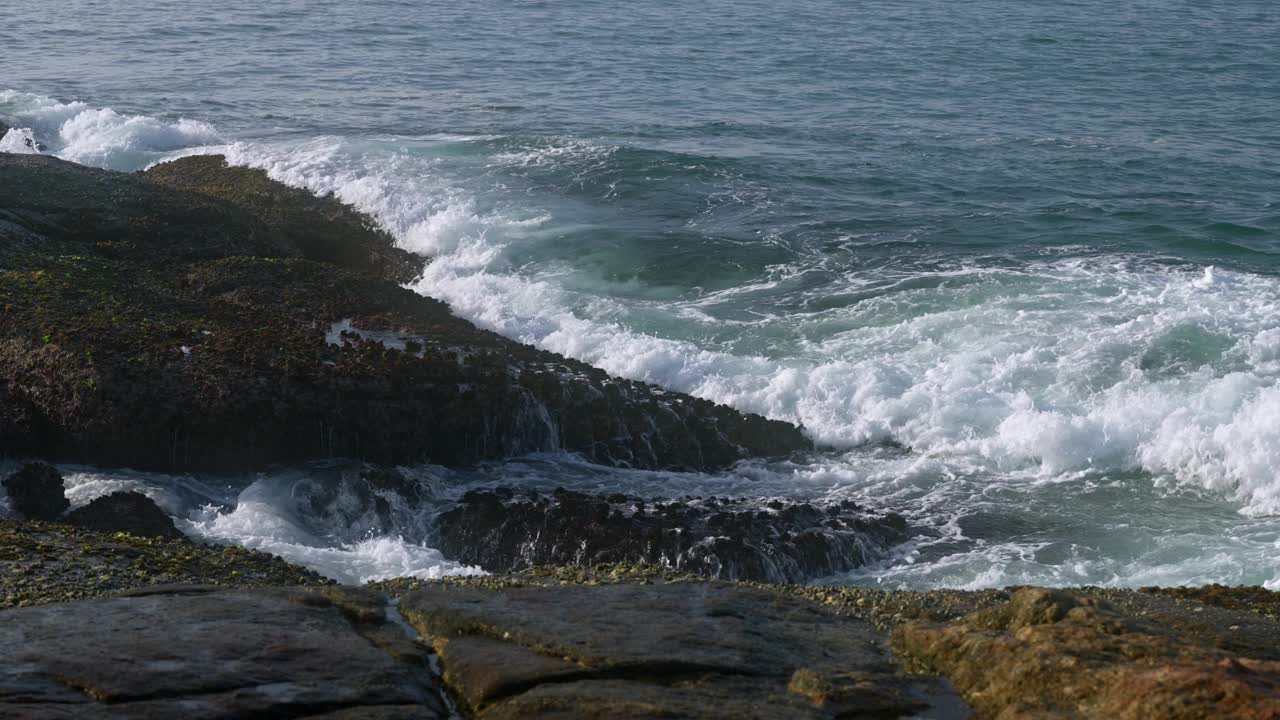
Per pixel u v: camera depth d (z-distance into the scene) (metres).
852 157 39.44
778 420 20.23
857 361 22.56
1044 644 7.51
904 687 7.66
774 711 7.20
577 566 13.05
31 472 15.63
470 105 48.03
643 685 7.57
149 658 7.64
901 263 28.28
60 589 10.74
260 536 15.46
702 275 27.89
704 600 9.32
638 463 19.20
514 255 29.02
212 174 34.44
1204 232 30.50
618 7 79.62
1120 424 18.84
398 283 27.64
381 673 7.66
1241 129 44.03
